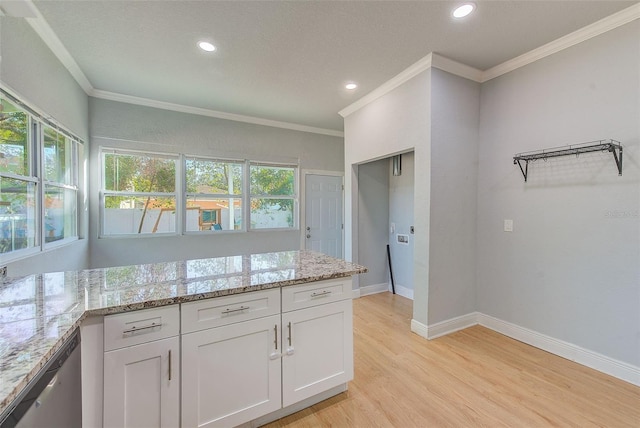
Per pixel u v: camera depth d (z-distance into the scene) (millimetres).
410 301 3816
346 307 1843
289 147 4543
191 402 1369
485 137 2875
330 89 3176
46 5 1825
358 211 3971
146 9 1887
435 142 2641
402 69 2744
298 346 1665
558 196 2350
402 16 1982
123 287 1446
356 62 2607
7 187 1855
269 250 4406
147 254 3607
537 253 2494
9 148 1881
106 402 1203
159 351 1297
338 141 4961
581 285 2225
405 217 4008
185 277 1637
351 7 1887
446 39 2266
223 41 2268
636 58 1928
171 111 3711
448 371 2156
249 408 1521
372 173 4086
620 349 2029
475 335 2752
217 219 4098
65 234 2820
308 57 2516
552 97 2365
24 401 780
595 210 2143
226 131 4074
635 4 1871
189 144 3830
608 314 2082
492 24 2078
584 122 2182
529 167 2533
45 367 879
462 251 2865
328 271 1792
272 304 1574
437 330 2732
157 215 3711
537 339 2498
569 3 1858
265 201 4441
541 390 1923
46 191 2389
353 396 1880
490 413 1715
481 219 2924
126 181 3525
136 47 2346
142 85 3076
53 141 2498
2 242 1820
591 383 1987
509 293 2709
